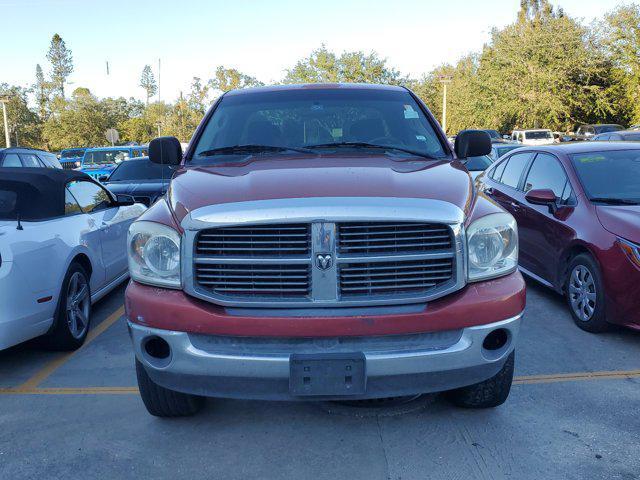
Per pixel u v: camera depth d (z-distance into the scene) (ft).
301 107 14.51
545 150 21.68
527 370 14.30
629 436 11.12
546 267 19.83
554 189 20.01
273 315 9.50
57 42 291.79
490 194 24.75
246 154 13.28
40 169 17.34
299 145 13.51
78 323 16.71
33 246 14.49
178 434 11.48
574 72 133.59
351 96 14.94
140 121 252.01
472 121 152.05
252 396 9.83
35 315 14.34
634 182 18.49
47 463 10.57
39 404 12.93
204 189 10.59
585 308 17.17
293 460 10.50
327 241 9.45
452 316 9.61
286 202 9.64
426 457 10.50
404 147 13.46
